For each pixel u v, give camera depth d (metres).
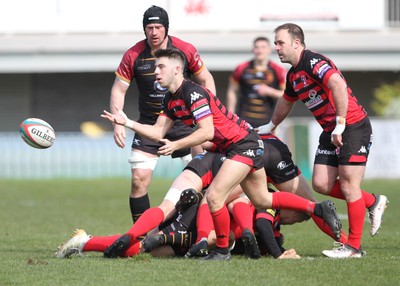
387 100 90.62
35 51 91.56
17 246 33.22
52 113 99.25
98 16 91.06
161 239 28.33
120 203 55.25
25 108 98.75
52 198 59.31
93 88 99.25
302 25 90.19
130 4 90.69
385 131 74.56
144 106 33.69
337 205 53.12
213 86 33.56
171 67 26.23
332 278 23.12
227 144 26.83
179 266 25.34
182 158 35.66
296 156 73.00
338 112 27.50
